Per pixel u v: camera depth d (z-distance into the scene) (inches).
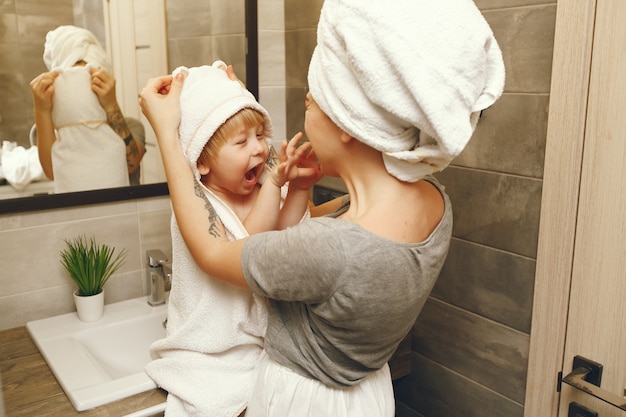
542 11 45.4
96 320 57.6
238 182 41.1
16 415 42.6
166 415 40.8
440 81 28.9
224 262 35.8
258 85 68.3
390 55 28.9
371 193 34.8
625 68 41.1
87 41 53.9
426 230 35.1
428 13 29.4
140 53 57.3
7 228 54.7
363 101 31.2
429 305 59.9
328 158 36.2
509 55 48.2
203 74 40.7
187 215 38.3
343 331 34.2
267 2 67.1
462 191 54.2
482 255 53.5
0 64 50.2
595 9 42.1
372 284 31.8
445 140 29.5
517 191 49.6
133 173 59.3
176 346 42.1
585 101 43.7
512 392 53.1
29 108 52.2
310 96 35.9
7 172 52.5
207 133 38.5
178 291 42.5
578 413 47.8
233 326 40.7
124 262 61.9
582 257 45.7
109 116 56.5
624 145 41.9
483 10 49.5
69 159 55.2
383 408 39.3
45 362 51.1
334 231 31.8
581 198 45.1
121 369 55.9
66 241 57.9
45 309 58.1
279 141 72.0
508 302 52.0
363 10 29.7
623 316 43.8
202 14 60.8
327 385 36.7
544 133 46.8
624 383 44.6
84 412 42.8
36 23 51.2
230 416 39.7
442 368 59.7
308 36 65.7
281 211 42.5
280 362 37.5
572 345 47.6
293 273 32.1
